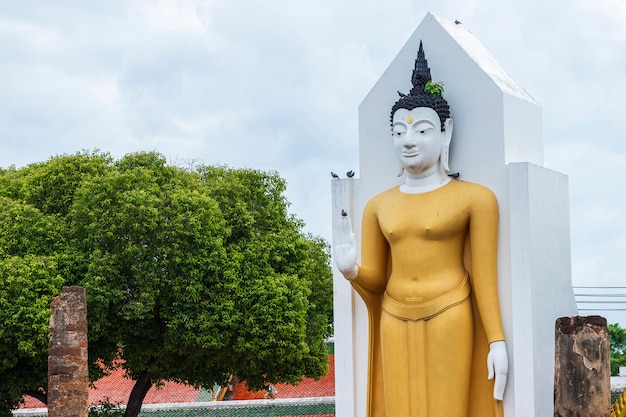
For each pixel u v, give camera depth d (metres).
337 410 17.50
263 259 32.94
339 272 17.62
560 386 14.16
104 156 34.66
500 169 16.25
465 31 17.80
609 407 13.98
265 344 31.58
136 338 32.22
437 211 16.19
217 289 31.70
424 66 16.78
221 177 35.97
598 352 14.02
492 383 16.11
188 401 42.75
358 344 17.45
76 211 31.36
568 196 17.48
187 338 30.97
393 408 16.30
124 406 41.41
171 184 32.94
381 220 16.75
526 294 15.81
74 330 19.28
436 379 15.98
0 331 28.83
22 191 33.38
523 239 15.88
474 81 16.55
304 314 32.69
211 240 31.58
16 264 29.64
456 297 16.05
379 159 17.44
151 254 31.17
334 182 17.73
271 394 43.28
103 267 30.39
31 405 43.22
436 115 16.39
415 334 16.16
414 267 16.28
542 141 17.70
